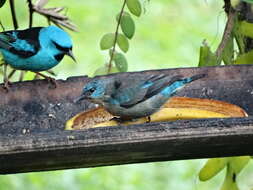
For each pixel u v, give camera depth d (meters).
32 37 11.60
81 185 16.44
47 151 8.20
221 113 10.20
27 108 10.79
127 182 16.67
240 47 11.62
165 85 10.00
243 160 11.15
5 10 19.97
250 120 8.41
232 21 11.59
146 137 8.24
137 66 19.55
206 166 11.12
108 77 10.41
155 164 17.25
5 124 10.66
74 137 8.20
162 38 20.22
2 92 10.82
